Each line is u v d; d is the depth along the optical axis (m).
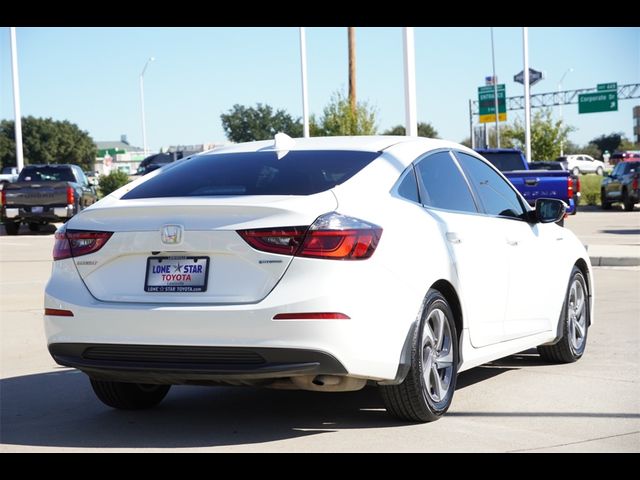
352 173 5.64
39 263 18.19
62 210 27.45
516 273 6.75
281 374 5.02
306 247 5.02
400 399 5.54
